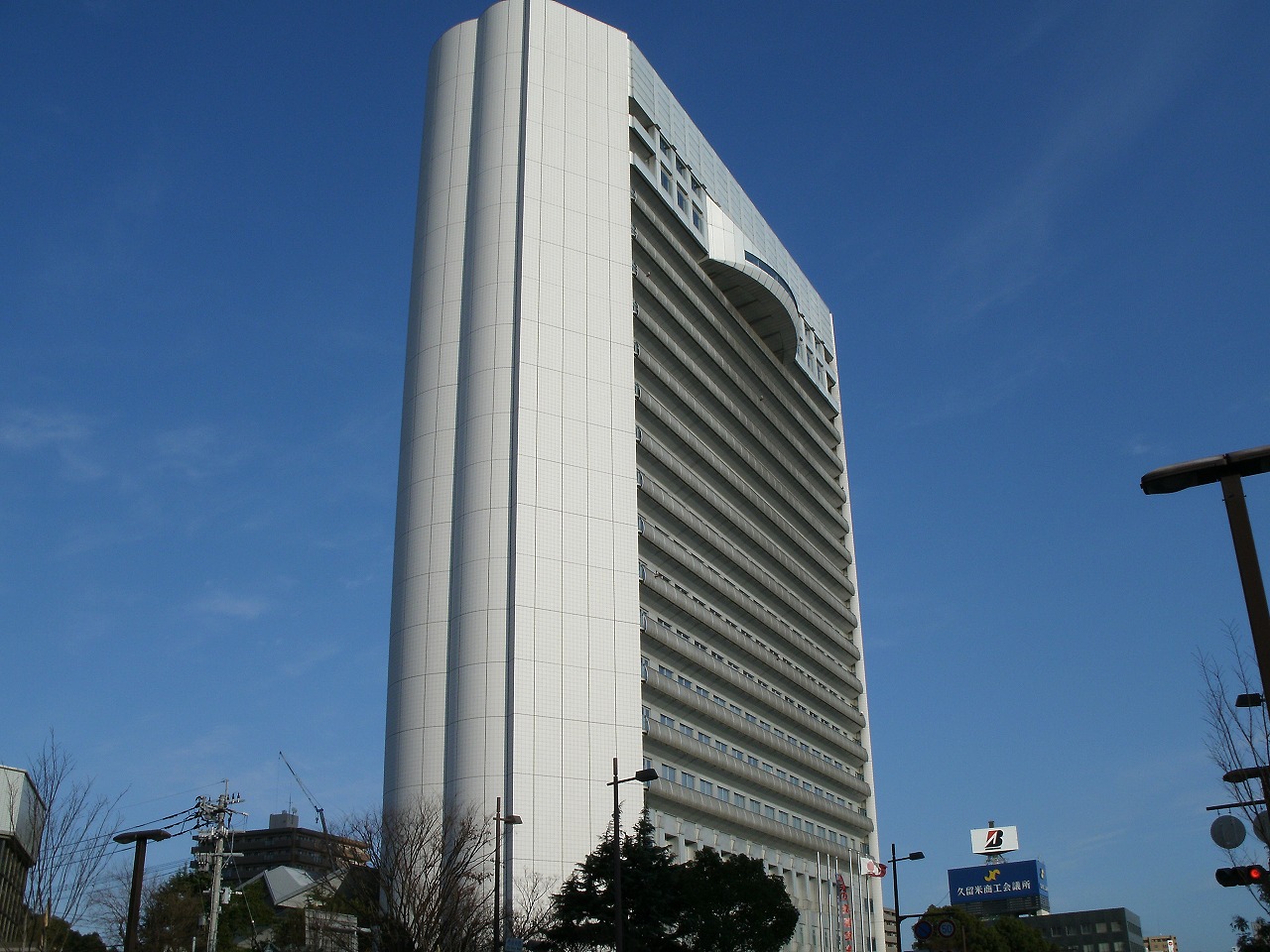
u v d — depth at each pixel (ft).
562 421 289.33
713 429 353.92
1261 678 63.98
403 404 299.79
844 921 357.41
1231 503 67.72
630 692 274.98
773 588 371.76
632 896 189.37
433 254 308.19
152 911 300.40
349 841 208.64
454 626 268.62
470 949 193.36
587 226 313.53
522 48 324.80
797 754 362.74
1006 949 392.68
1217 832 91.81
